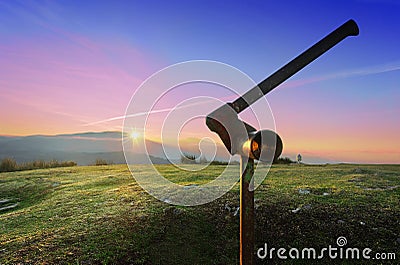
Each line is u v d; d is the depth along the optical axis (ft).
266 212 19.03
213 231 17.57
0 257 15.33
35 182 36.81
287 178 29.89
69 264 14.55
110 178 35.32
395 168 37.24
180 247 16.26
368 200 21.01
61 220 20.47
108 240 16.63
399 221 17.69
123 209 21.04
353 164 42.55
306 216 18.47
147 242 16.47
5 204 29.78
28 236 17.94
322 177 30.42
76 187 31.76
